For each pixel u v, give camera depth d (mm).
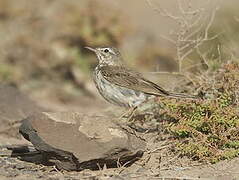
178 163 11828
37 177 11234
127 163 11656
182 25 14609
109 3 21812
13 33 21125
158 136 12984
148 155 12117
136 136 12008
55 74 20438
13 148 13047
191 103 12586
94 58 20734
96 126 11344
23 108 16328
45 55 20625
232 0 24094
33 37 21109
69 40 21000
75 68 20359
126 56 18078
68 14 21312
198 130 12297
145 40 21828
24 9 21875
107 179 11047
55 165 11547
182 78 14930
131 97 13539
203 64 14984
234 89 13078
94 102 19016
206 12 18328
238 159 11664
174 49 20234
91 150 11117
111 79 13641
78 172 11422
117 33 20922
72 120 11320
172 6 24938
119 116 14766
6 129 14672
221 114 12211
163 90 13031
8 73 19812
